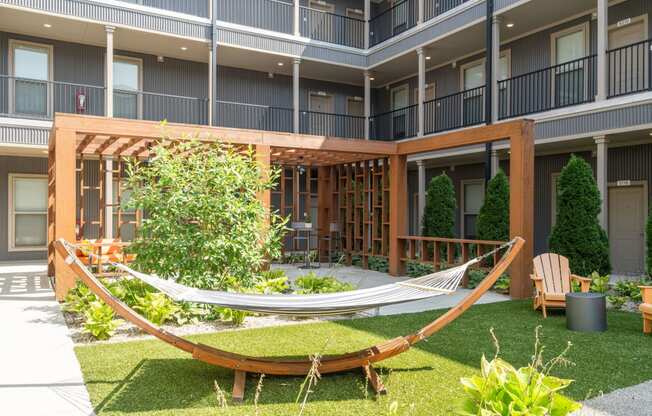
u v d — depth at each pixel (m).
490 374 2.04
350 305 3.34
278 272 7.47
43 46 11.72
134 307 5.32
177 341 3.42
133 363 3.99
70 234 6.60
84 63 12.20
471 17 11.56
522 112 11.61
